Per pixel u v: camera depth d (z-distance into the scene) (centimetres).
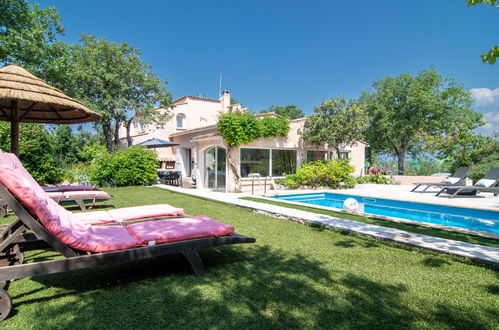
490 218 865
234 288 322
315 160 1697
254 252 451
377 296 304
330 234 562
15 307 277
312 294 307
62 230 298
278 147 1489
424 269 381
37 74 1755
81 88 2347
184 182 1889
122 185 1509
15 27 1686
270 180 1476
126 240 329
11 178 279
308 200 1338
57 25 1984
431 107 2759
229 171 1320
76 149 2652
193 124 2694
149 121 2570
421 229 587
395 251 456
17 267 258
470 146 1744
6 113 759
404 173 2673
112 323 251
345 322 254
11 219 642
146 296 303
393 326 249
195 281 341
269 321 254
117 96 2527
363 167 2045
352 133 1526
